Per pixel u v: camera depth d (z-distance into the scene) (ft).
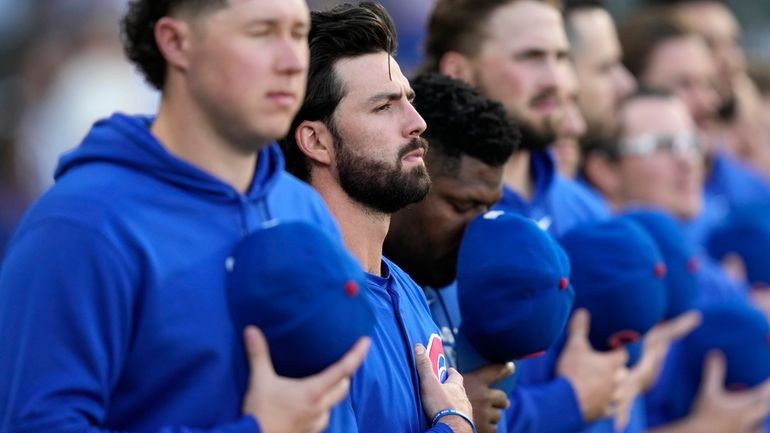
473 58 49.42
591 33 62.39
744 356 60.64
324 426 30.01
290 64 29.17
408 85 36.22
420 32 98.07
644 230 48.93
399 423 35.06
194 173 30.22
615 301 44.88
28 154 80.02
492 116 39.55
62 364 28.37
